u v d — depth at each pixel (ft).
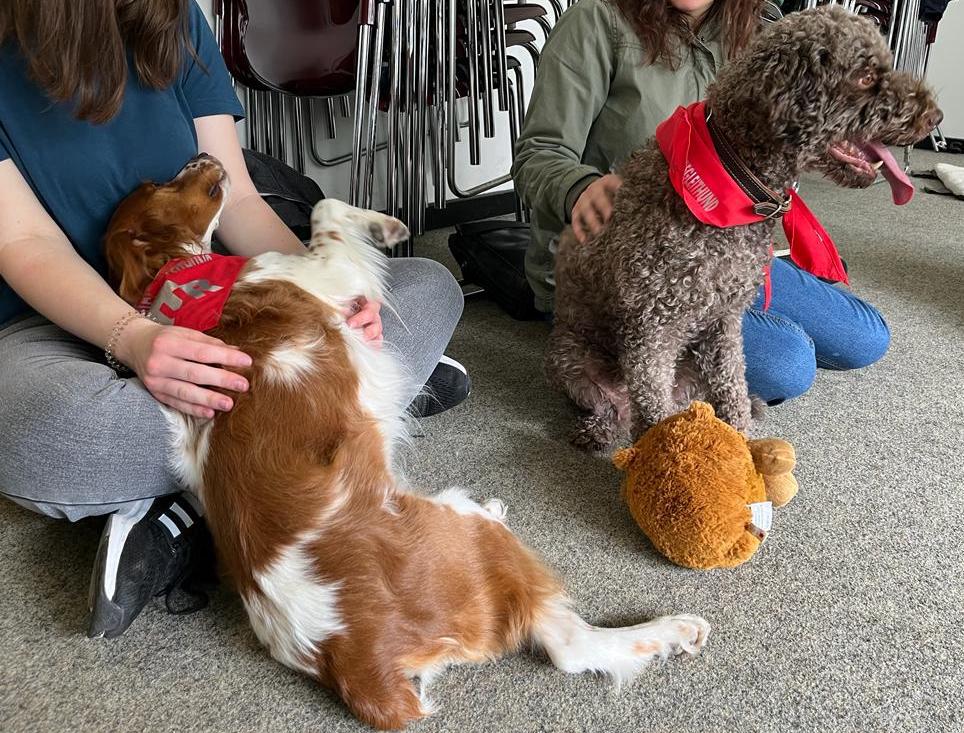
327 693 3.95
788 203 4.91
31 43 4.15
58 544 5.05
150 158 4.93
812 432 6.13
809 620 4.33
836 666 4.05
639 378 5.46
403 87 8.73
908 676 3.98
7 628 4.38
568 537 5.04
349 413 4.12
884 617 4.35
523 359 7.47
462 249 8.77
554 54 6.24
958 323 8.08
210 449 3.92
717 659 4.10
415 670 3.62
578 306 5.85
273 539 3.65
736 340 5.71
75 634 4.34
